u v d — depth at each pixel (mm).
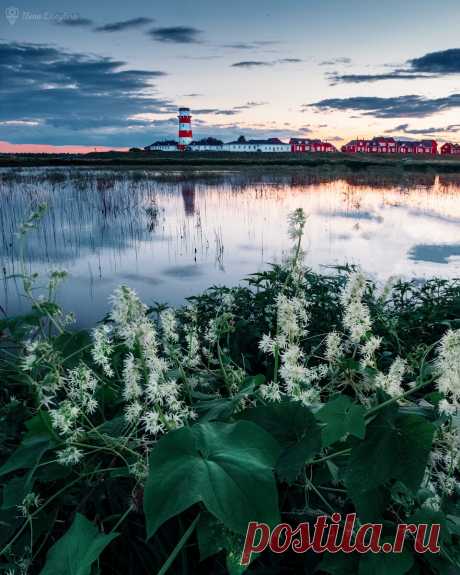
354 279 2490
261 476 1658
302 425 2004
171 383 2131
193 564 2230
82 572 1684
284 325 2420
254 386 2371
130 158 96875
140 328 2125
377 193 31375
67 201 25672
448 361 1905
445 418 1988
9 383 3229
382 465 1741
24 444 2172
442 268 11227
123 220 20453
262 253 13828
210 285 10531
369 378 2488
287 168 67938
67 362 2816
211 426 1848
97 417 2678
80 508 2299
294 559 2252
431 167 62344
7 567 2111
